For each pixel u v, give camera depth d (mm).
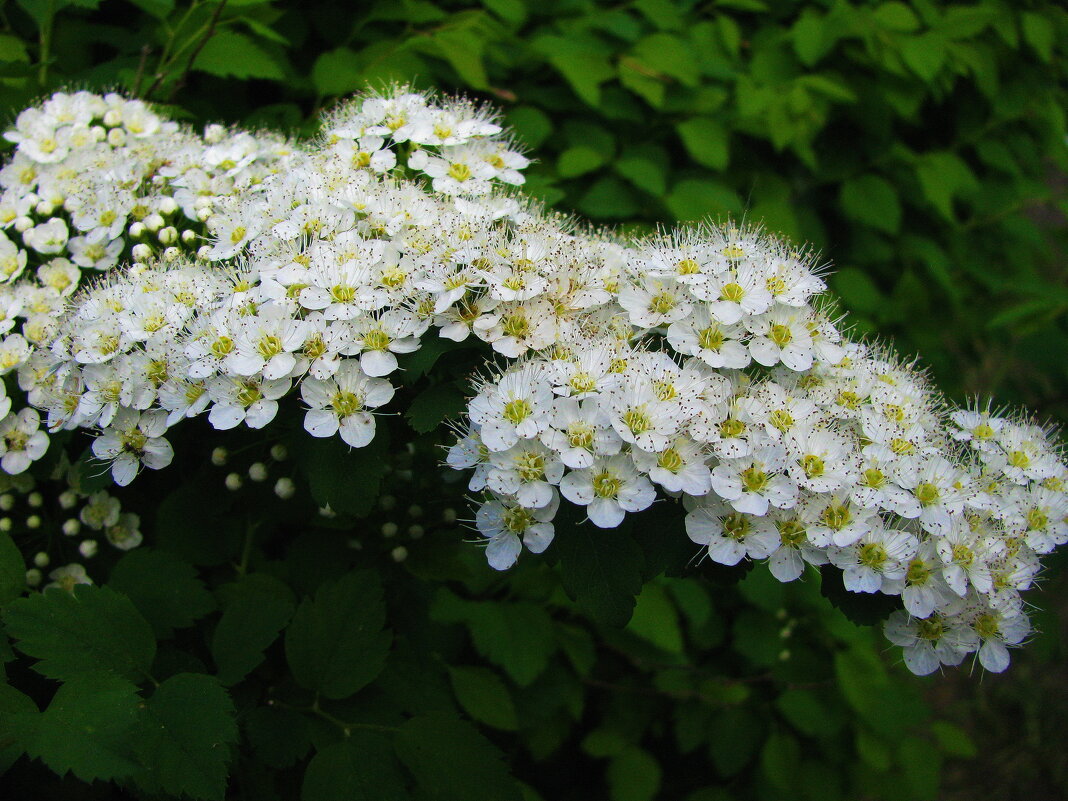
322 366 117
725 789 219
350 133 148
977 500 123
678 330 125
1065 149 292
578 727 232
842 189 251
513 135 186
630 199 205
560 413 113
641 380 117
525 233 133
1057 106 280
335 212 133
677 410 114
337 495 118
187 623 128
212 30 163
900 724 215
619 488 112
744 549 114
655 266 130
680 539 116
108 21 186
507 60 200
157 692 112
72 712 107
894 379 136
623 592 111
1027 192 290
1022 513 127
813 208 261
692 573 117
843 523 117
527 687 192
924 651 120
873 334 243
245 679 132
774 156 245
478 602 183
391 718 127
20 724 108
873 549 117
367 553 149
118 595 121
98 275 147
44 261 148
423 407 118
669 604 201
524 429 112
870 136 253
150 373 124
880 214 246
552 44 196
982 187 287
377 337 120
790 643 225
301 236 132
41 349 135
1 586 123
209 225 138
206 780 108
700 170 223
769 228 210
